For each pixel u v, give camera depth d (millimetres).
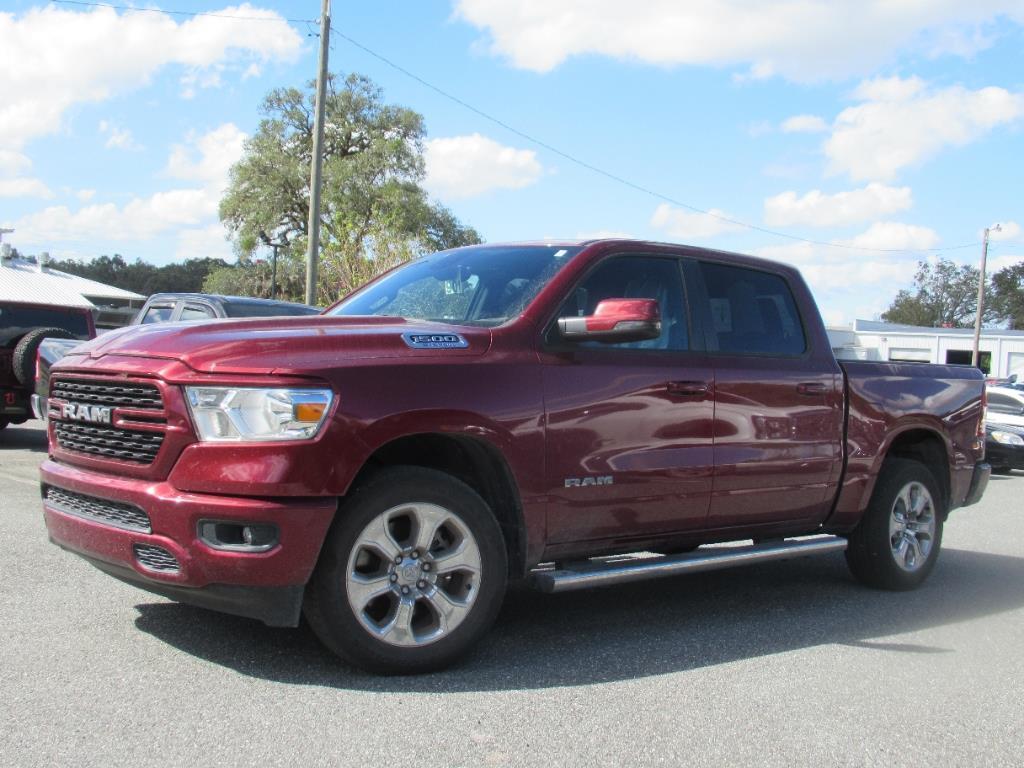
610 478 4684
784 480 5504
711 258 5500
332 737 3391
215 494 3758
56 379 4500
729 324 5449
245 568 3729
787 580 6617
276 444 3754
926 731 3727
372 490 3971
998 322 99188
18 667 3994
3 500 8016
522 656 4500
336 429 3855
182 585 3824
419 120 54406
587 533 4703
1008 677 4445
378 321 4539
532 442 4418
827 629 5266
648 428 4840
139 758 3154
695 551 5293
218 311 10172
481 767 3207
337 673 4066
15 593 5121
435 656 4129
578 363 4648
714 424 5129
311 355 3957
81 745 3240
